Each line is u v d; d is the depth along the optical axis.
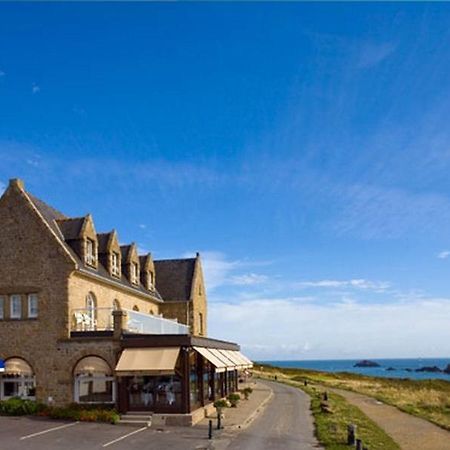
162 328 44.28
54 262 38.38
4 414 35.78
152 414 34.09
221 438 29.03
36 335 37.66
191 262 64.88
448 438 31.11
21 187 40.22
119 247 48.25
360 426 34.47
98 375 36.41
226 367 40.28
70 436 28.78
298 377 97.19
